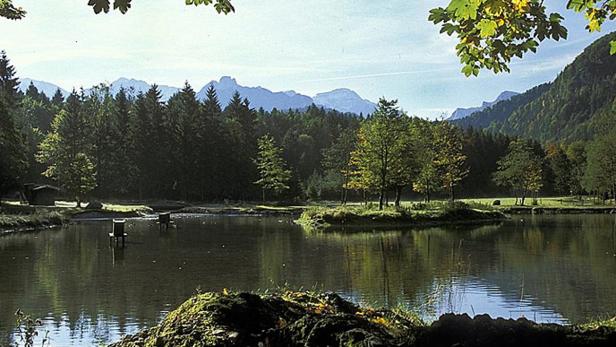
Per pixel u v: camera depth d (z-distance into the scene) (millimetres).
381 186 53750
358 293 16234
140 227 44438
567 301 15070
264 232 39438
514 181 80875
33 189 62844
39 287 17484
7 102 69062
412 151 55312
